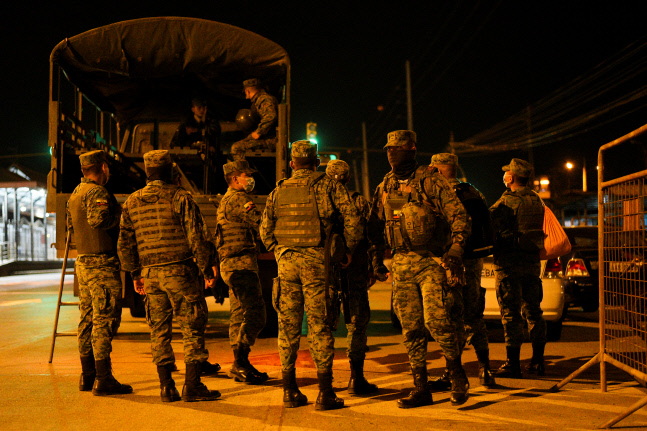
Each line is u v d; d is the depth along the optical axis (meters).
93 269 4.66
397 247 4.27
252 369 5.12
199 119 9.39
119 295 4.74
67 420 3.89
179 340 7.64
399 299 4.28
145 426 3.75
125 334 8.18
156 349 4.41
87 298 4.75
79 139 8.47
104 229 4.68
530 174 5.27
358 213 4.22
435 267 4.19
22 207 38.97
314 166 4.43
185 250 4.39
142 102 10.03
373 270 4.59
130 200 4.48
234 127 10.84
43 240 44.78
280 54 8.25
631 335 4.21
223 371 5.61
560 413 3.98
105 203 4.61
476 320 4.84
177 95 10.05
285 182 4.33
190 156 8.79
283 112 8.09
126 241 4.54
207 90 10.04
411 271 4.21
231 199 5.35
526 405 4.20
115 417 3.96
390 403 4.30
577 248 9.59
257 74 8.73
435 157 5.06
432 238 4.20
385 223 4.37
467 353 6.45
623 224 4.30
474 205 4.79
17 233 35.94
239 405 4.27
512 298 5.16
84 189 4.71
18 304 12.69
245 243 5.29
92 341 4.60
